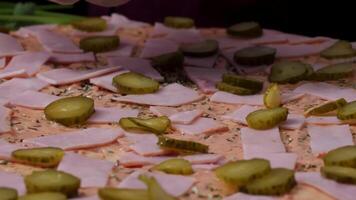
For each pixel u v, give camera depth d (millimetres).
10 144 528
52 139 535
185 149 516
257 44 778
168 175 475
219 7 959
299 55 738
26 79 656
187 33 812
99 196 440
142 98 614
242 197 451
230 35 802
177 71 697
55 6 945
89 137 540
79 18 869
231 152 526
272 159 501
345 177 469
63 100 585
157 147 521
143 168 497
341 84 662
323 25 920
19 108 601
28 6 886
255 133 552
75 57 712
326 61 725
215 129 560
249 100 616
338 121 572
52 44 748
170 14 990
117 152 526
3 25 840
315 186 466
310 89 641
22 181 472
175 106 606
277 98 601
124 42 775
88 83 655
